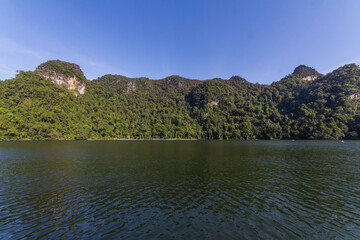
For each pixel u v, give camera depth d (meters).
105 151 58.06
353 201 16.17
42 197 16.88
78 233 10.86
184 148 72.19
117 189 19.28
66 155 46.53
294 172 27.52
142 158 42.34
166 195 17.55
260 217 13.07
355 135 125.88
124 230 11.20
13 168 29.81
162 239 10.21
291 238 10.45
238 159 41.12
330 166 32.44
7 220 12.47
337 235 10.83
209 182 22.02
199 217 13.02
